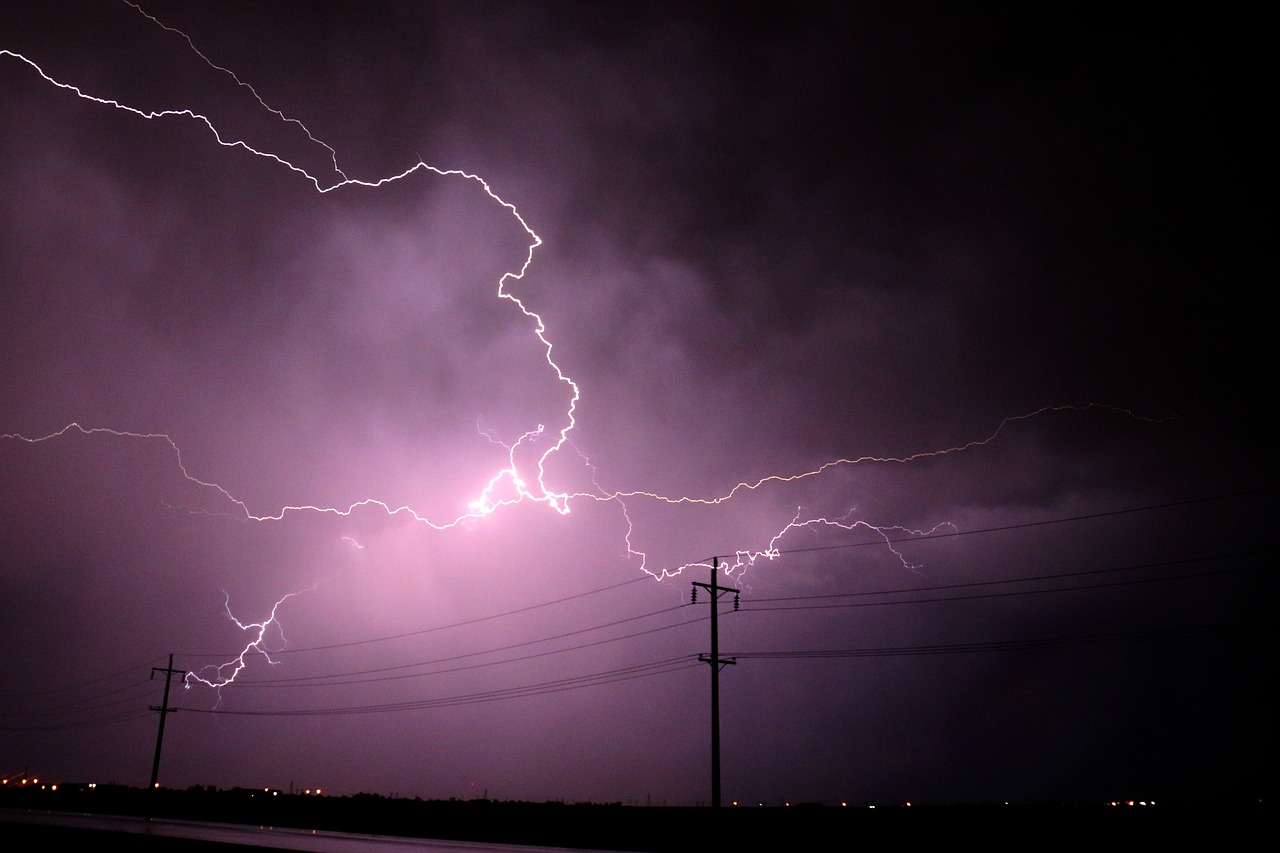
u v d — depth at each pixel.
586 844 32.62
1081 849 25.64
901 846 27.83
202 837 30.14
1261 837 25.23
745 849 29.81
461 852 26.34
